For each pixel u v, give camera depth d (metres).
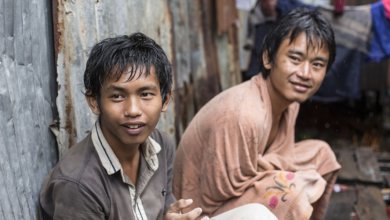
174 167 2.67
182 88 3.68
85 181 1.80
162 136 2.18
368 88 5.61
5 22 1.80
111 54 1.74
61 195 1.79
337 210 3.32
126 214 1.90
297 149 2.89
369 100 5.62
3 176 1.76
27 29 1.93
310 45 2.41
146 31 2.96
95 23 2.33
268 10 4.33
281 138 2.78
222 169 2.43
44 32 2.06
